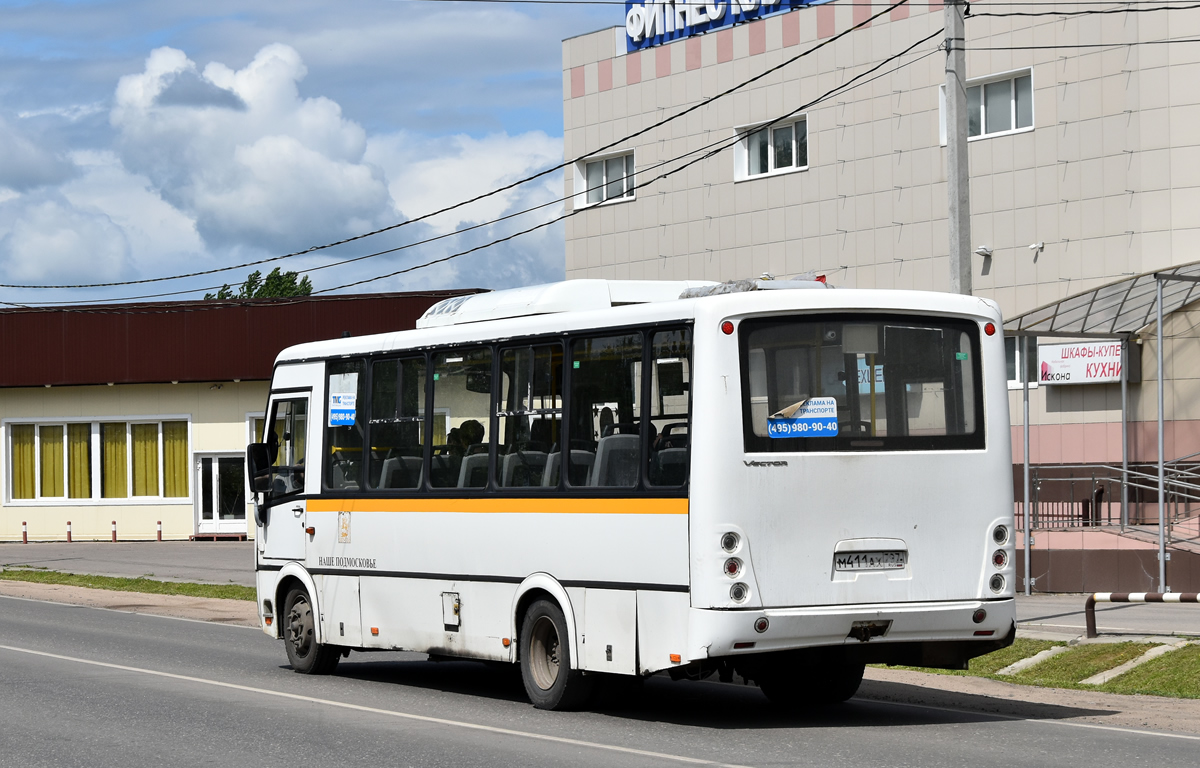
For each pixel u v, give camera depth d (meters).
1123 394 25.47
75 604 25.39
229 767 9.23
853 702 12.70
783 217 32.50
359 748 9.91
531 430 11.99
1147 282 23.23
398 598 13.29
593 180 37.19
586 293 12.45
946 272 29.28
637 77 35.69
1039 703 12.35
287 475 14.98
